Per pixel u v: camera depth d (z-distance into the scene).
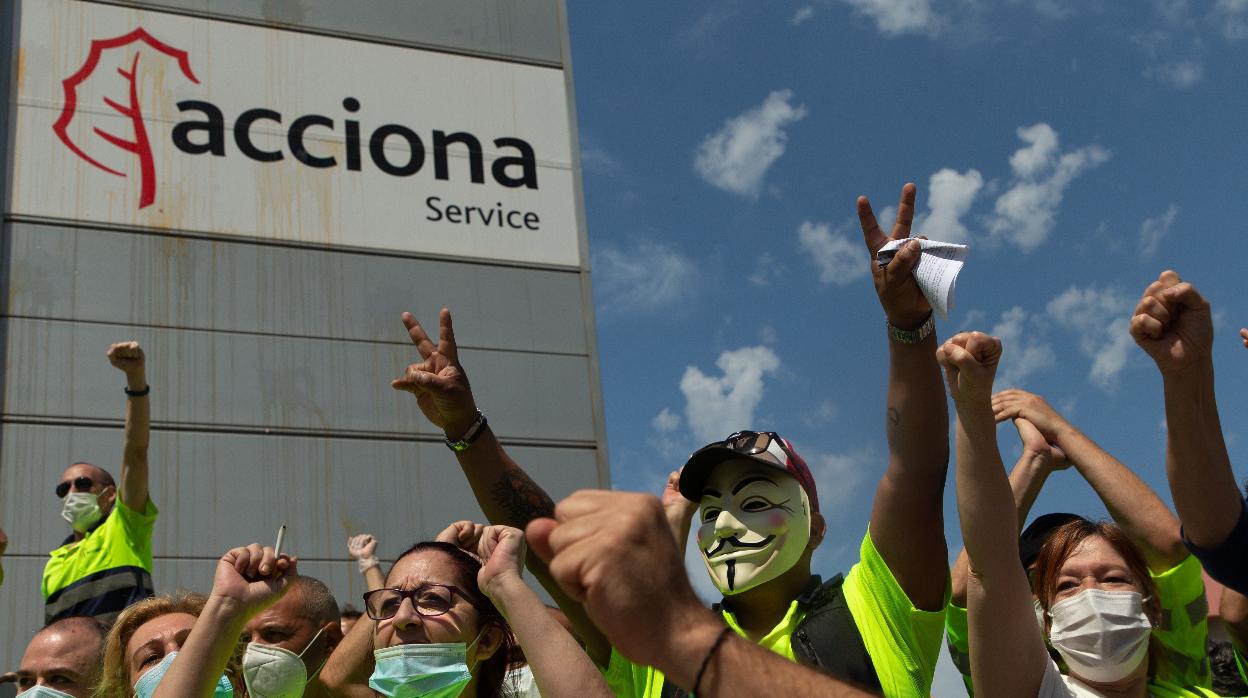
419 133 9.70
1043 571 3.25
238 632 2.89
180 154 8.93
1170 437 2.72
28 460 7.76
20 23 8.80
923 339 3.04
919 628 3.08
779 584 3.32
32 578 7.46
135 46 9.09
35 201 8.41
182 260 8.65
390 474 8.57
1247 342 2.98
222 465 8.18
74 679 4.11
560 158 10.07
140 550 5.79
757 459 3.32
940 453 3.08
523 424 9.08
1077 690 3.11
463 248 9.47
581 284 9.69
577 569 1.42
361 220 9.26
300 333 8.77
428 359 3.81
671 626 1.44
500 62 10.21
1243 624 3.57
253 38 9.48
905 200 3.04
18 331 8.05
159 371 8.29
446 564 3.38
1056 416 3.87
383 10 10.00
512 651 3.47
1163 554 3.46
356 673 3.83
